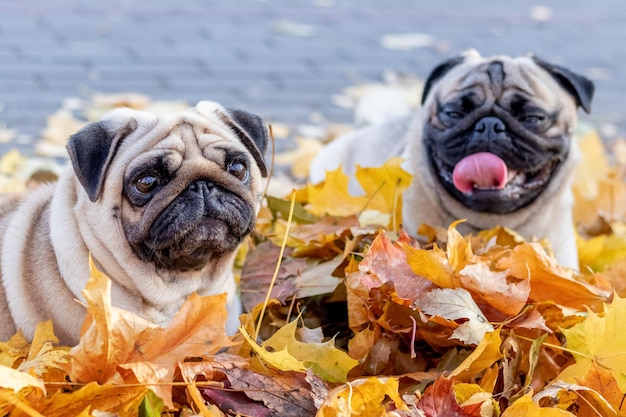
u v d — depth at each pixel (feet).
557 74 5.23
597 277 4.61
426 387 4.18
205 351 3.94
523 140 5.02
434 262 4.30
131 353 3.92
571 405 4.14
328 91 7.56
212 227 4.17
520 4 11.10
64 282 4.22
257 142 4.51
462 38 9.12
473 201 5.04
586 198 5.91
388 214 4.93
